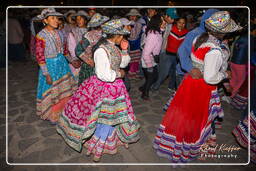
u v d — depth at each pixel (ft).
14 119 11.13
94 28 9.03
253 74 11.87
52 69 9.44
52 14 8.81
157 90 14.65
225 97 13.60
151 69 12.57
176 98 7.70
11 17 20.68
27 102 12.97
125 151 9.05
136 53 15.93
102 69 6.70
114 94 7.26
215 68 6.52
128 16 15.20
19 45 21.04
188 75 7.47
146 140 9.78
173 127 7.83
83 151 8.98
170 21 12.62
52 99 9.87
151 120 11.39
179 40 12.81
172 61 13.52
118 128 8.36
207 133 7.84
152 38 11.80
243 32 11.69
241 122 8.61
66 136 7.90
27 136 9.80
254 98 8.09
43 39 9.02
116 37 6.82
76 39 10.91
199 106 7.30
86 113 7.36
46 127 10.47
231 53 12.57
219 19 6.56
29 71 18.66
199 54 6.93
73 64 10.52
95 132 8.05
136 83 16.12
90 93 7.31
